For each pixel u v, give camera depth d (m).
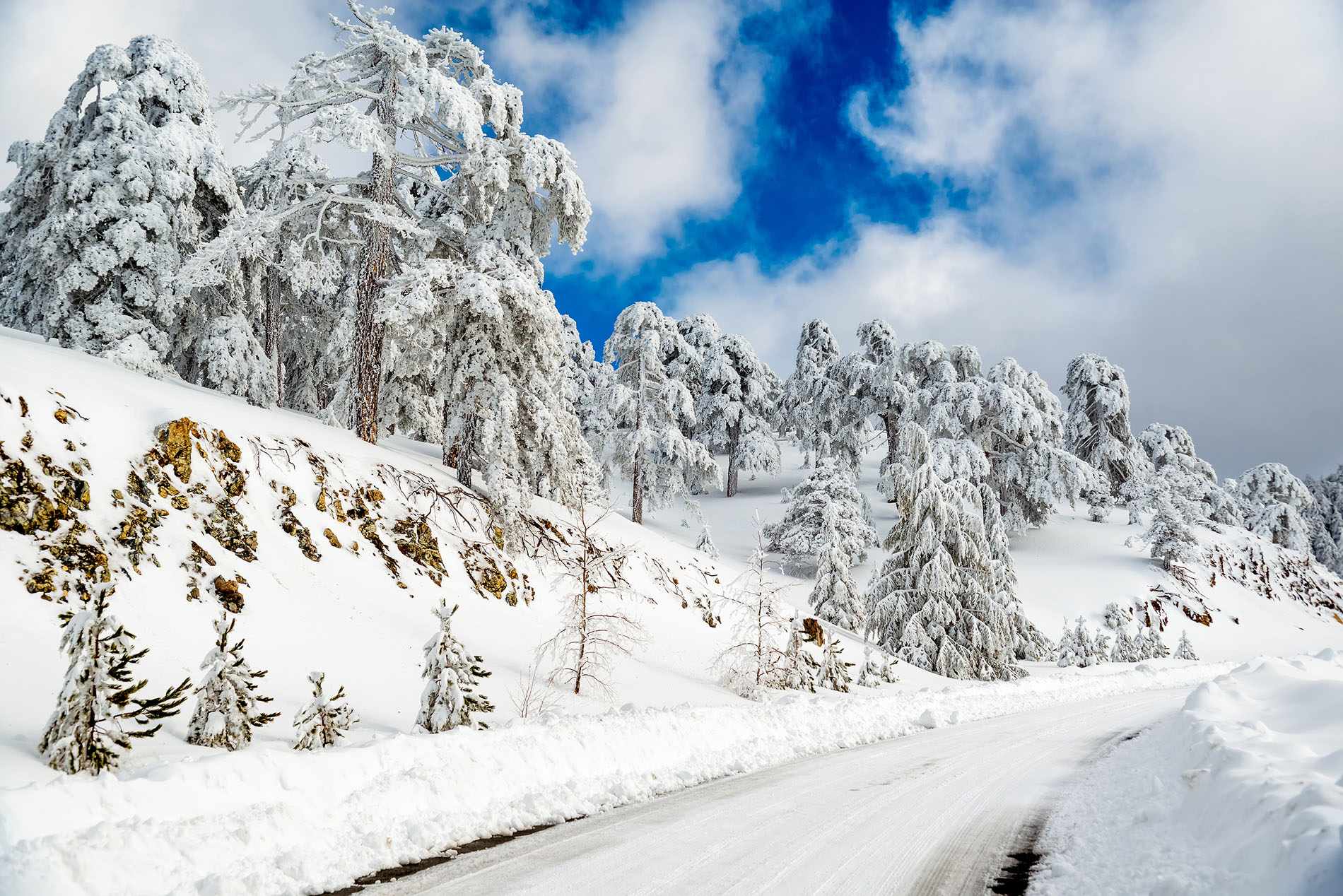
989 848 6.20
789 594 37.69
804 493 45.81
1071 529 58.31
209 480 14.86
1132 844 5.78
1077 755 11.12
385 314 19.94
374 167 23.20
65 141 24.08
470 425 21.95
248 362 27.33
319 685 8.29
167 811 5.57
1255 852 4.38
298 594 14.25
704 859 5.77
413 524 18.83
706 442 60.66
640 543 28.67
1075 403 65.19
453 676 9.78
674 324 52.28
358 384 22.45
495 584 19.48
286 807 5.87
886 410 58.62
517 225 25.25
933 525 30.70
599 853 5.89
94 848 4.71
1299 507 76.50
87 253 21.34
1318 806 4.26
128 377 16.42
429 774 7.02
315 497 17.03
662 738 10.07
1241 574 56.53
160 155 22.78
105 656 6.89
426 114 22.81
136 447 13.98
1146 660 40.00
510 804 7.08
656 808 7.48
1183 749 8.53
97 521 12.12
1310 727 7.91
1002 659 29.69
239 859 5.14
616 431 41.88
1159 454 71.44
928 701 17.33
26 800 5.01
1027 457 53.03
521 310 21.95
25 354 14.28
